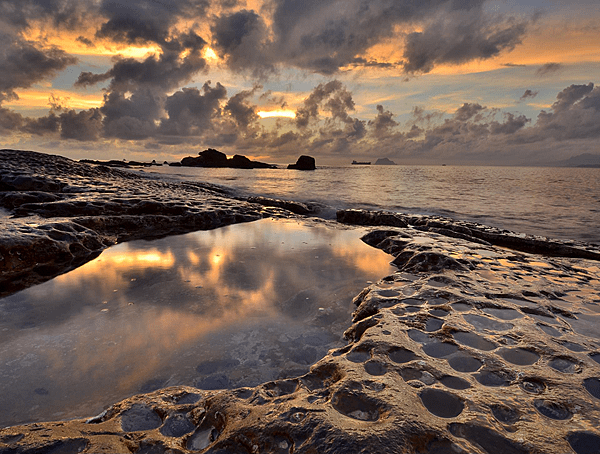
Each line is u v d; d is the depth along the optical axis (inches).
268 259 228.2
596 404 73.6
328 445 58.7
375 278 193.3
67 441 65.2
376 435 60.3
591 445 60.7
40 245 207.9
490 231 388.2
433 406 72.1
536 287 163.8
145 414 77.5
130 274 191.8
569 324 120.6
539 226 492.4
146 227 324.5
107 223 302.4
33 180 424.8
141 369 101.3
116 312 141.0
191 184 797.9
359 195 832.9
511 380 83.7
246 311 144.5
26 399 87.4
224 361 106.2
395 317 124.1
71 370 100.1
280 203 580.4
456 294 148.8
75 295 159.6
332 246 272.2
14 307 145.2
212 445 63.8
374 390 77.7
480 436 62.3
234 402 77.2
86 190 414.0
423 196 834.2
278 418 68.1
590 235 438.9
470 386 80.7
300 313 144.5
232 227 352.5
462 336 108.7
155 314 139.7
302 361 107.5
